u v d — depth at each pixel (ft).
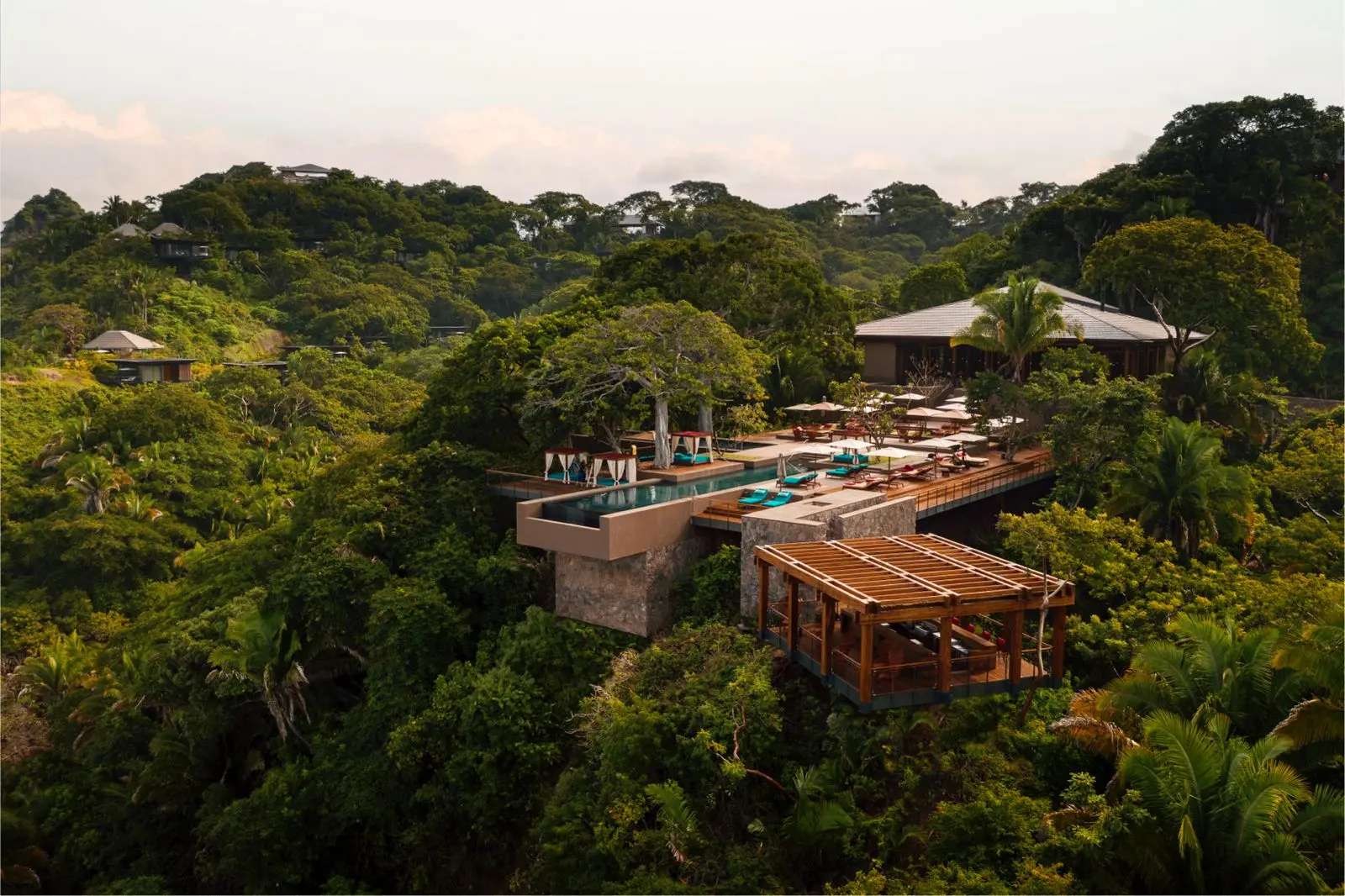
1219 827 49.26
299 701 99.30
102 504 202.28
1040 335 145.07
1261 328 157.38
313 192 631.56
